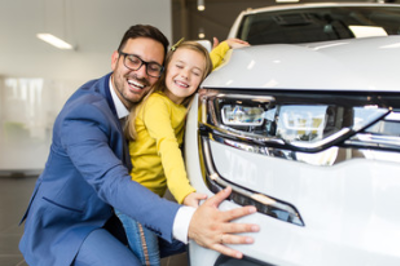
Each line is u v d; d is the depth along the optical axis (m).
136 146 0.92
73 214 0.88
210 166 0.73
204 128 0.76
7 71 5.57
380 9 1.59
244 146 0.67
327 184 0.58
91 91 0.92
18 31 5.55
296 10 1.66
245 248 0.65
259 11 1.70
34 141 5.58
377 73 0.60
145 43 0.88
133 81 0.90
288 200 0.61
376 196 0.55
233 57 0.86
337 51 0.71
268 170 0.64
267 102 0.66
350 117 0.58
